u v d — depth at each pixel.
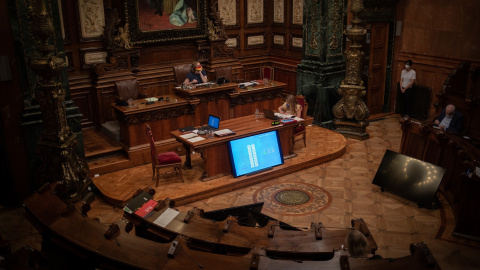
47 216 4.32
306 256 3.90
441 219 6.57
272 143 8.16
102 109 9.82
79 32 9.46
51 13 6.97
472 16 9.56
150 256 3.72
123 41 9.92
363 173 8.26
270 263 3.39
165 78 10.91
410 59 11.01
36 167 7.23
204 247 4.14
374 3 10.56
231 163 7.72
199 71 9.86
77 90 9.62
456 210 6.55
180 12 10.76
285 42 12.23
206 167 7.71
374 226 6.42
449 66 10.19
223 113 9.80
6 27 6.61
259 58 12.73
